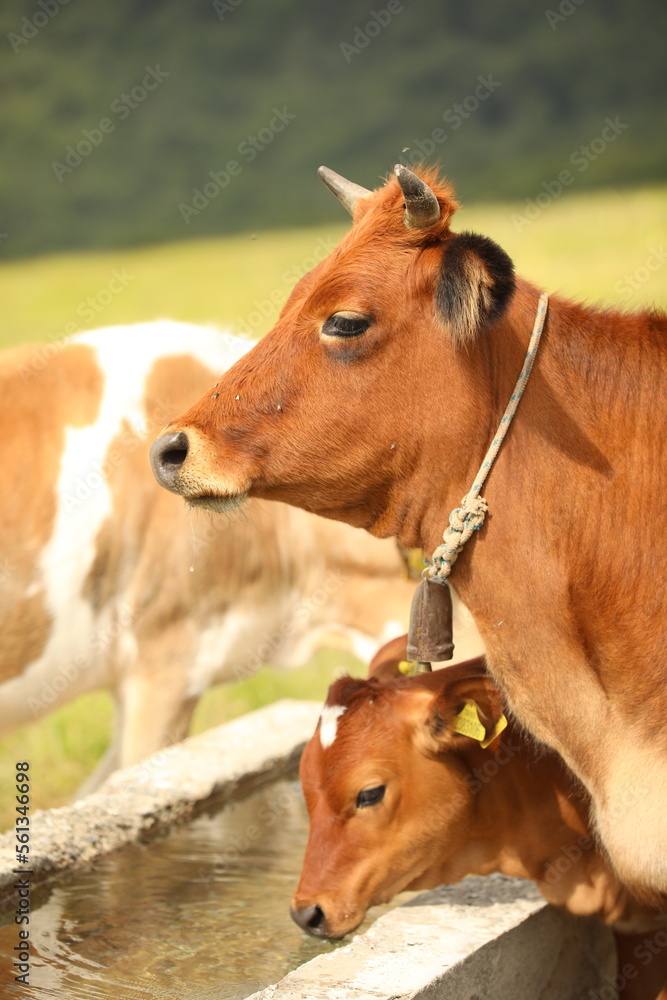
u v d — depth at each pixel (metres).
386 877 3.88
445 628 3.66
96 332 5.87
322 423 3.44
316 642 6.19
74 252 23.02
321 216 23.86
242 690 7.90
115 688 5.88
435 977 3.55
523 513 3.47
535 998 4.07
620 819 3.50
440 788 3.87
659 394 3.52
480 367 3.46
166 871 4.59
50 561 5.41
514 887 4.21
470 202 22.36
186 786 5.04
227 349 5.96
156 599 5.68
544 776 3.95
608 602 3.44
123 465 5.59
